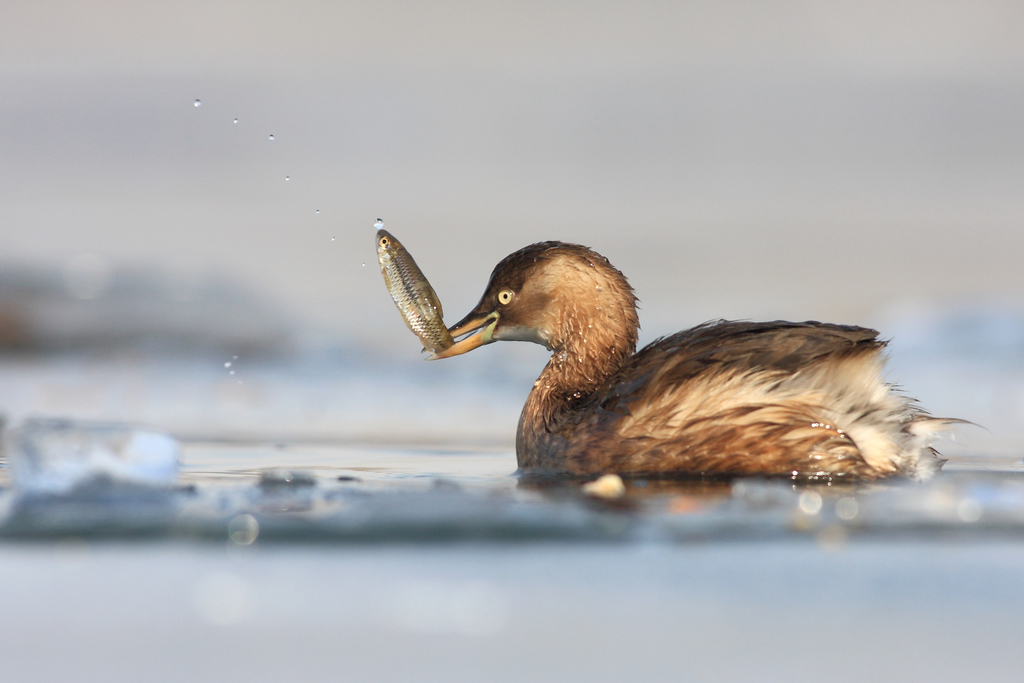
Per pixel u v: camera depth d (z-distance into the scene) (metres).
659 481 10.92
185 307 27.31
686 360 11.33
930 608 7.14
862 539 8.40
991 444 15.05
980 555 8.06
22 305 26.53
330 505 9.25
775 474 10.97
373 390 21.08
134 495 9.51
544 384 12.98
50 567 7.71
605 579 7.52
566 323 13.03
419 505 9.25
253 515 8.81
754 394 10.99
